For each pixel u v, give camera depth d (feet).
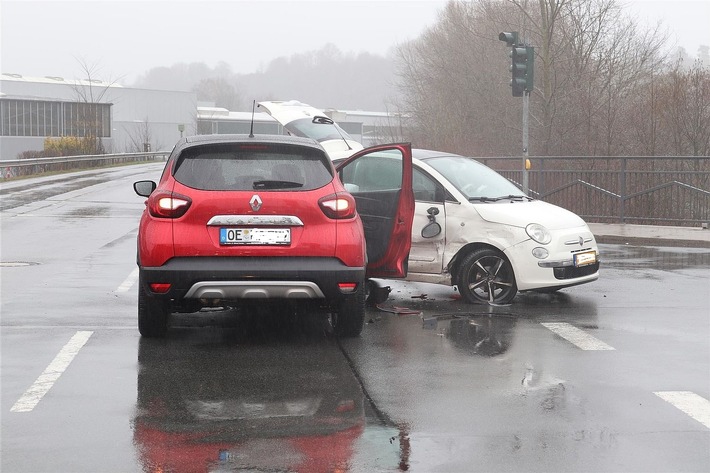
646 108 86.94
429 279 34.60
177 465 16.05
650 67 107.04
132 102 314.76
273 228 25.59
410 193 30.68
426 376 22.80
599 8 108.47
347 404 20.11
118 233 58.85
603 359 24.85
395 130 185.88
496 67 136.26
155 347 25.96
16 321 29.58
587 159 72.79
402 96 201.36
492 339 27.55
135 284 37.63
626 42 108.68
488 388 21.59
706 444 17.39
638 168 70.90
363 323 27.35
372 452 16.76
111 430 18.13
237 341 26.96
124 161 204.44
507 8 131.85
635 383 22.18
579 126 99.96
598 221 72.28
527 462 16.28
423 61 175.83
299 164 26.43
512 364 24.21
